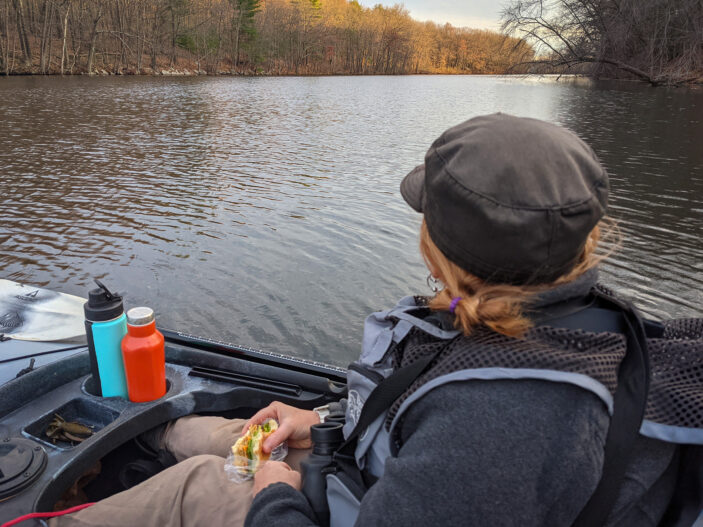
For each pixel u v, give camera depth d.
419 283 6.69
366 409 1.03
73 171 12.57
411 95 43.88
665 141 17.39
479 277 0.85
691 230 9.06
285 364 2.17
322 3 122.94
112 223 8.60
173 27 66.75
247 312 5.84
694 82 33.06
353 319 5.80
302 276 6.73
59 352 2.13
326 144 17.77
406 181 1.02
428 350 0.97
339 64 105.19
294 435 1.61
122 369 1.81
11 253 7.17
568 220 0.78
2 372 1.99
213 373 2.04
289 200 10.41
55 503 1.53
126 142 16.95
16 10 49.00
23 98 29.27
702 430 0.83
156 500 1.40
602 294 0.96
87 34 55.50
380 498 0.81
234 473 1.46
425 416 0.85
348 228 8.66
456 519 0.76
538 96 37.34
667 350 0.93
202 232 8.27
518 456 0.76
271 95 40.00
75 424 1.74
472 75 118.19
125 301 5.97
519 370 0.79
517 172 0.78
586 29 33.19
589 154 0.84
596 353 0.83
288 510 1.09
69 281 6.42
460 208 0.80
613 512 0.84
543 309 0.87
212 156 15.12
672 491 0.89
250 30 80.50
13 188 10.71
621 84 37.62
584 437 0.76
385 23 116.75
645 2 30.52
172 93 37.22
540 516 0.77
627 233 8.82
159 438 1.84
